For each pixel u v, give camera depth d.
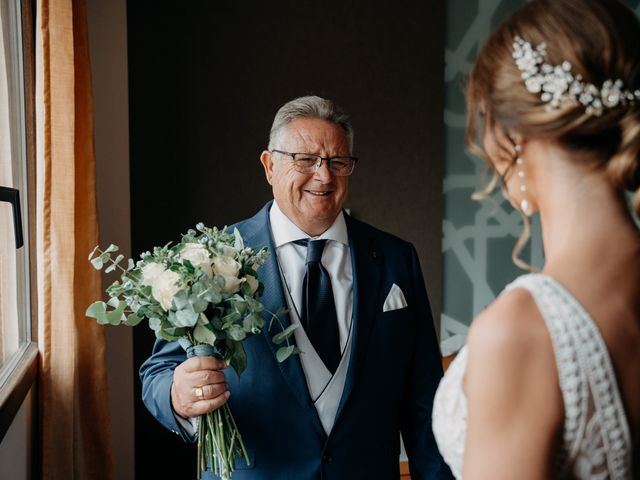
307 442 1.76
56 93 2.28
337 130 1.87
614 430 0.82
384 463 1.84
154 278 1.57
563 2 0.88
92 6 3.20
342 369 1.82
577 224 0.88
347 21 3.61
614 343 0.84
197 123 3.46
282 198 1.89
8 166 2.28
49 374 2.30
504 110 0.89
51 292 2.29
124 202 3.29
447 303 3.96
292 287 1.87
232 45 3.48
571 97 0.85
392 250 2.01
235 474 1.76
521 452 0.81
